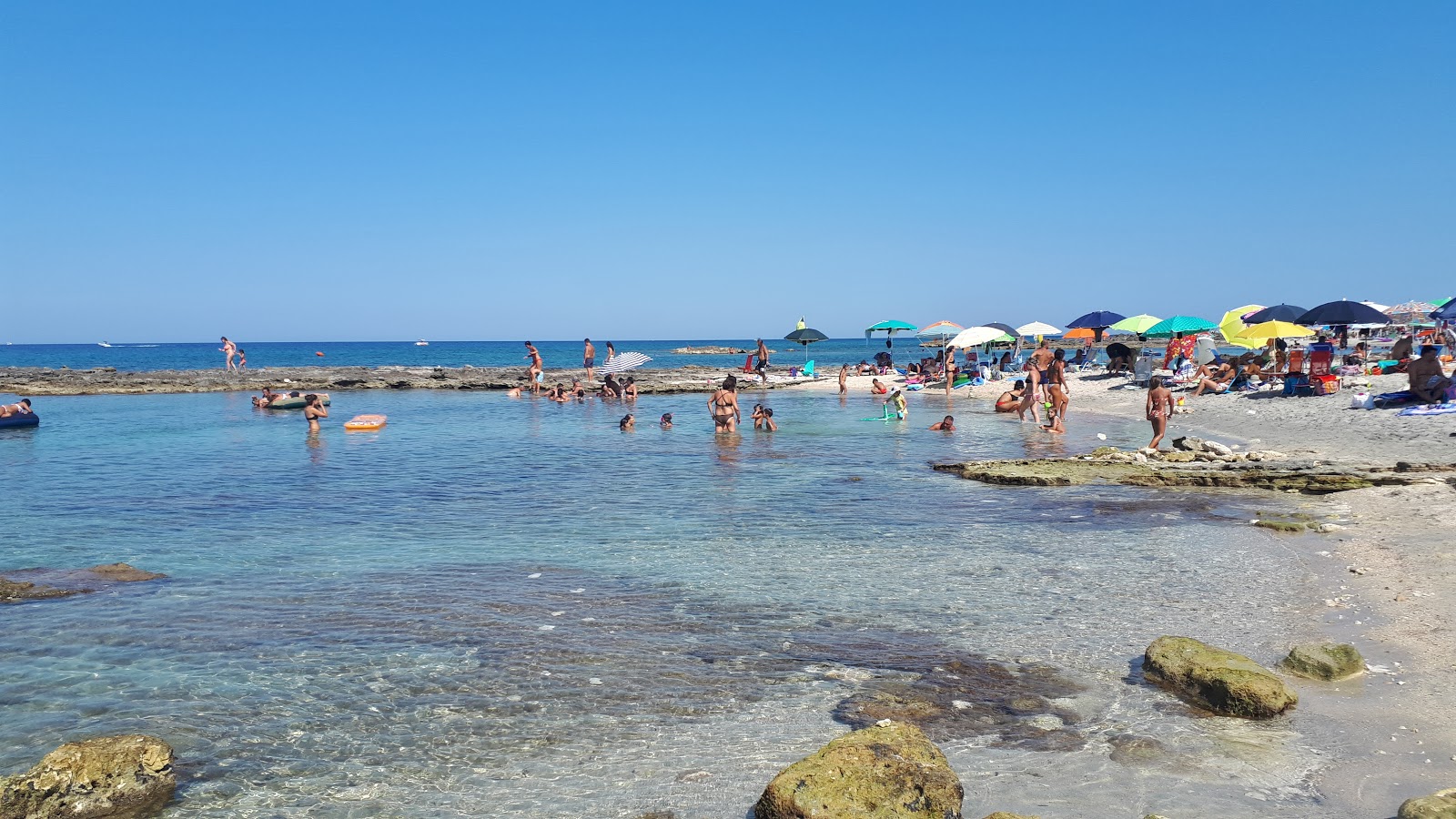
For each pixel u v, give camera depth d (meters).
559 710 6.19
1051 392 23.53
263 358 126.38
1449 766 5.03
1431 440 16.86
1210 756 5.30
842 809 4.40
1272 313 33.06
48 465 18.67
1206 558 9.87
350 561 10.41
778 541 11.25
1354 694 6.06
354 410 34.00
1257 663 6.50
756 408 25.34
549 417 30.59
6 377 48.56
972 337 35.94
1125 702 6.15
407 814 4.86
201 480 16.59
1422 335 35.78
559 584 9.33
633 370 55.12
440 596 8.91
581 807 4.89
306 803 5.00
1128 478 14.81
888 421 26.88
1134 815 4.65
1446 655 6.57
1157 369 31.30
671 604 8.59
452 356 130.50
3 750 5.62
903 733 5.09
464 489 15.55
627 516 12.98
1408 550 9.48
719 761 5.41
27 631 7.89
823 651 7.28
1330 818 4.57
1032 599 8.55
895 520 12.45
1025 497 13.93
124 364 98.00
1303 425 20.64
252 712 6.20
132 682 6.73
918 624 7.88
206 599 8.84
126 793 5.01
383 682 6.70
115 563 10.27
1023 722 5.87
